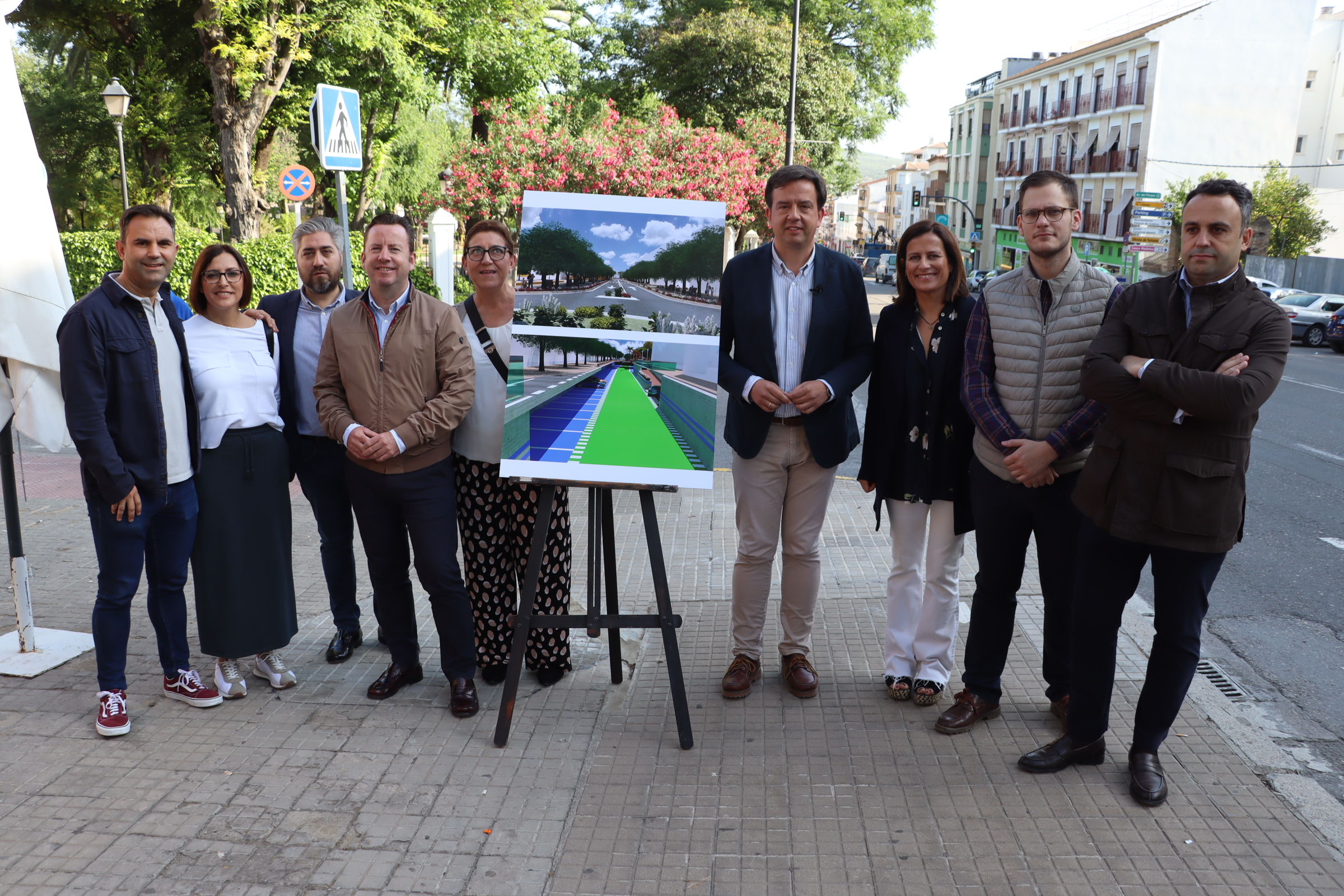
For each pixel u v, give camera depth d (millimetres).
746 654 3957
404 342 3602
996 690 3643
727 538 6168
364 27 18859
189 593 5102
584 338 3436
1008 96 60156
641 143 17812
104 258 15656
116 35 21656
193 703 3789
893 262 57562
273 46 17453
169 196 24047
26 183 3643
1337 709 4023
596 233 3463
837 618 4746
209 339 3709
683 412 3416
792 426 3723
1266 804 3074
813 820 2992
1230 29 40344
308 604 5000
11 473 4062
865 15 35719
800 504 3834
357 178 27125
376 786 3199
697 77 31547
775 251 3693
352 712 3766
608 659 4312
